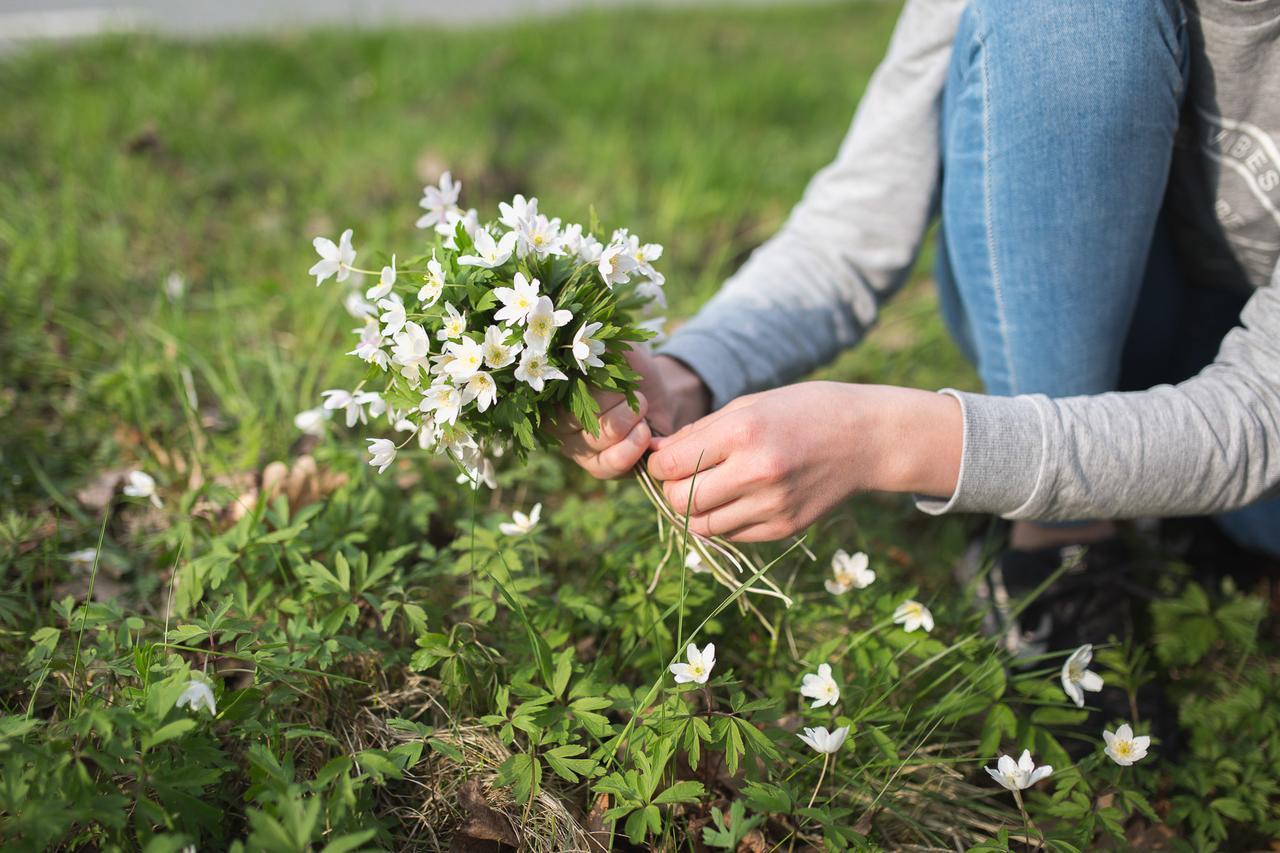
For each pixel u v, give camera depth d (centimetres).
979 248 89
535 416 79
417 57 231
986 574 101
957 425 77
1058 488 77
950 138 89
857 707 86
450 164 177
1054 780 85
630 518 100
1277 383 77
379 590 92
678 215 165
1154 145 82
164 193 164
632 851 79
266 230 157
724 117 209
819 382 79
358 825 74
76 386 118
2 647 86
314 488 104
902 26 95
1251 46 79
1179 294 100
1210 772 88
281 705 83
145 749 69
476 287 78
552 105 208
